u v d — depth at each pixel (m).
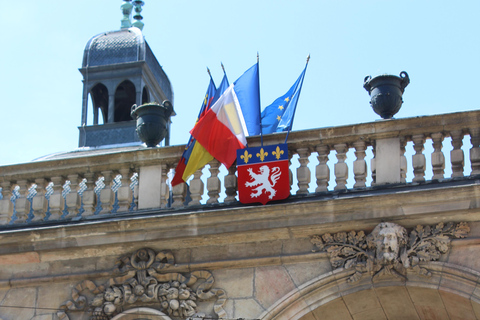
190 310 21.39
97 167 23.08
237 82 23.70
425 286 20.27
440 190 20.14
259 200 21.48
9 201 23.45
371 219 20.66
